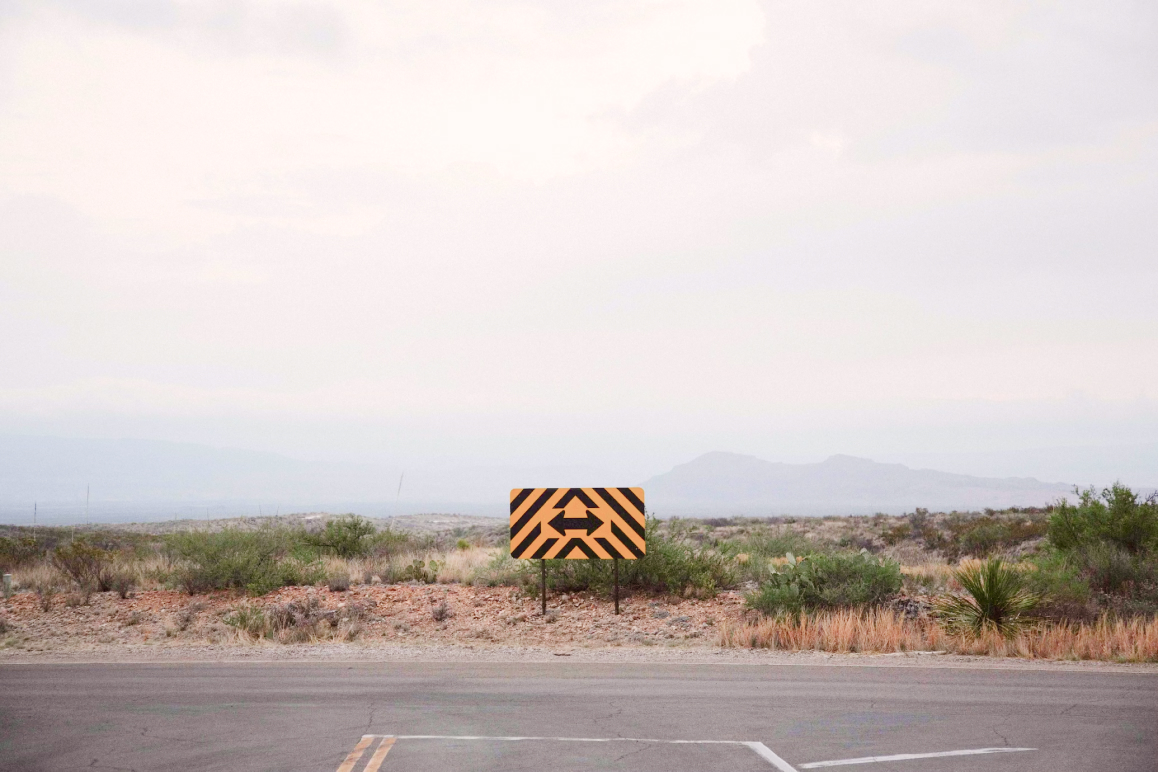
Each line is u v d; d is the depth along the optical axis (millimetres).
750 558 23109
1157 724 8648
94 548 23281
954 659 13047
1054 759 7375
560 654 13797
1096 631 13906
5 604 20078
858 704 9609
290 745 7895
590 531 17688
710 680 11195
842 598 16484
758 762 7285
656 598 18906
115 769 7188
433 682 11133
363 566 24406
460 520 59062
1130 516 19812
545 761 7316
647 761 7316
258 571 21156
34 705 9766
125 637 16672
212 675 11820
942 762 7289
